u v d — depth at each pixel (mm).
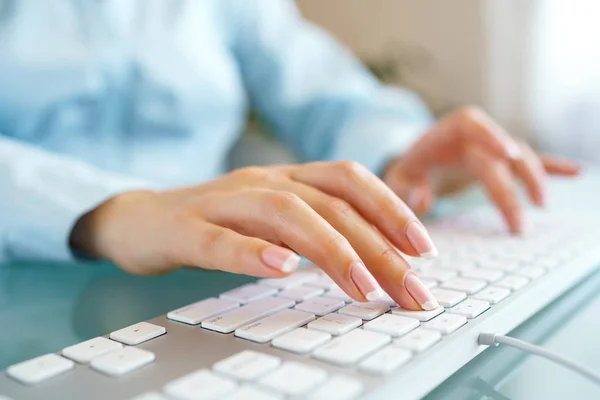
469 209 669
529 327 320
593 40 1461
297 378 210
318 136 937
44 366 230
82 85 684
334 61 1011
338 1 1947
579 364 240
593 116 1485
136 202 431
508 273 366
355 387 204
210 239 335
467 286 329
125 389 213
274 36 994
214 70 843
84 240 454
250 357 232
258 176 387
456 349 253
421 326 267
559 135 1541
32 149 521
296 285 351
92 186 465
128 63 731
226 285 402
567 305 361
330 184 359
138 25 771
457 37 1728
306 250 308
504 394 238
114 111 742
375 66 1823
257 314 292
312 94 960
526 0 1547
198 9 847
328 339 252
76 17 699
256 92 1004
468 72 1715
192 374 218
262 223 329
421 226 333
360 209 344
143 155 773
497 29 1615
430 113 1793
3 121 675
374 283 290
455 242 480
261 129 1308
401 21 1832
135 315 336
